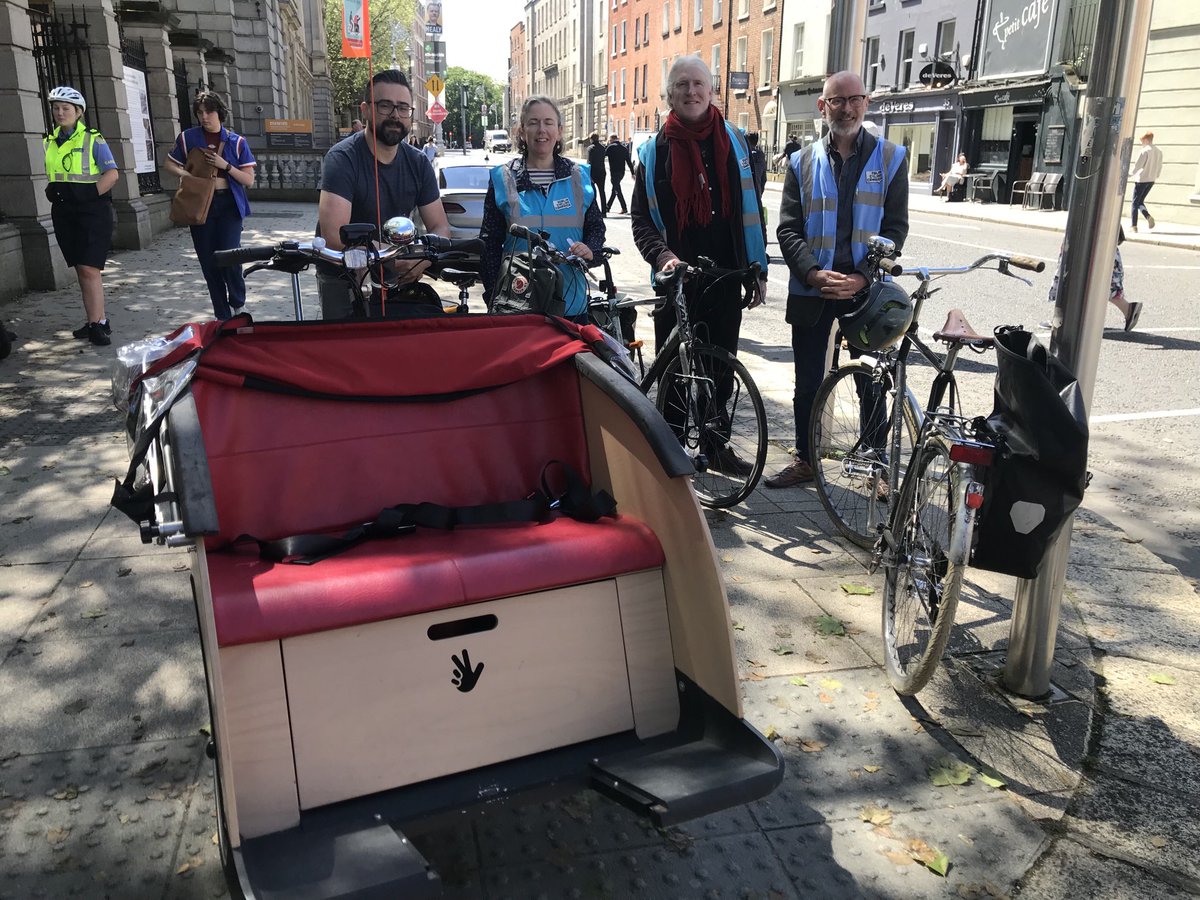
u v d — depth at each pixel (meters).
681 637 2.51
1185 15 20.70
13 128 9.87
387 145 4.69
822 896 2.41
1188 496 5.46
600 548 2.47
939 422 3.26
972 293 11.68
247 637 2.07
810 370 5.06
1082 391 3.07
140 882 2.38
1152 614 3.95
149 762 2.83
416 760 2.24
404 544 2.51
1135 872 2.51
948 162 31.11
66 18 13.10
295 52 44.84
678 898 2.39
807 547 4.51
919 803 2.77
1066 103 24.62
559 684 2.41
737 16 44.09
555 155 4.86
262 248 3.55
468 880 2.44
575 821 2.67
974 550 2.86
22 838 2.53
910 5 32.41
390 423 2.77
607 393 2.72
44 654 3.38
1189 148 20.94
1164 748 3.04
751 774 2.23
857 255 4.78
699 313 5.18
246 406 2.61
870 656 3.56
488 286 4.96
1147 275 13.90
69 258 7.76
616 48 62.69
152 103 17.33
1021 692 3.30
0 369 7.11
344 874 1.93
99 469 5.13
